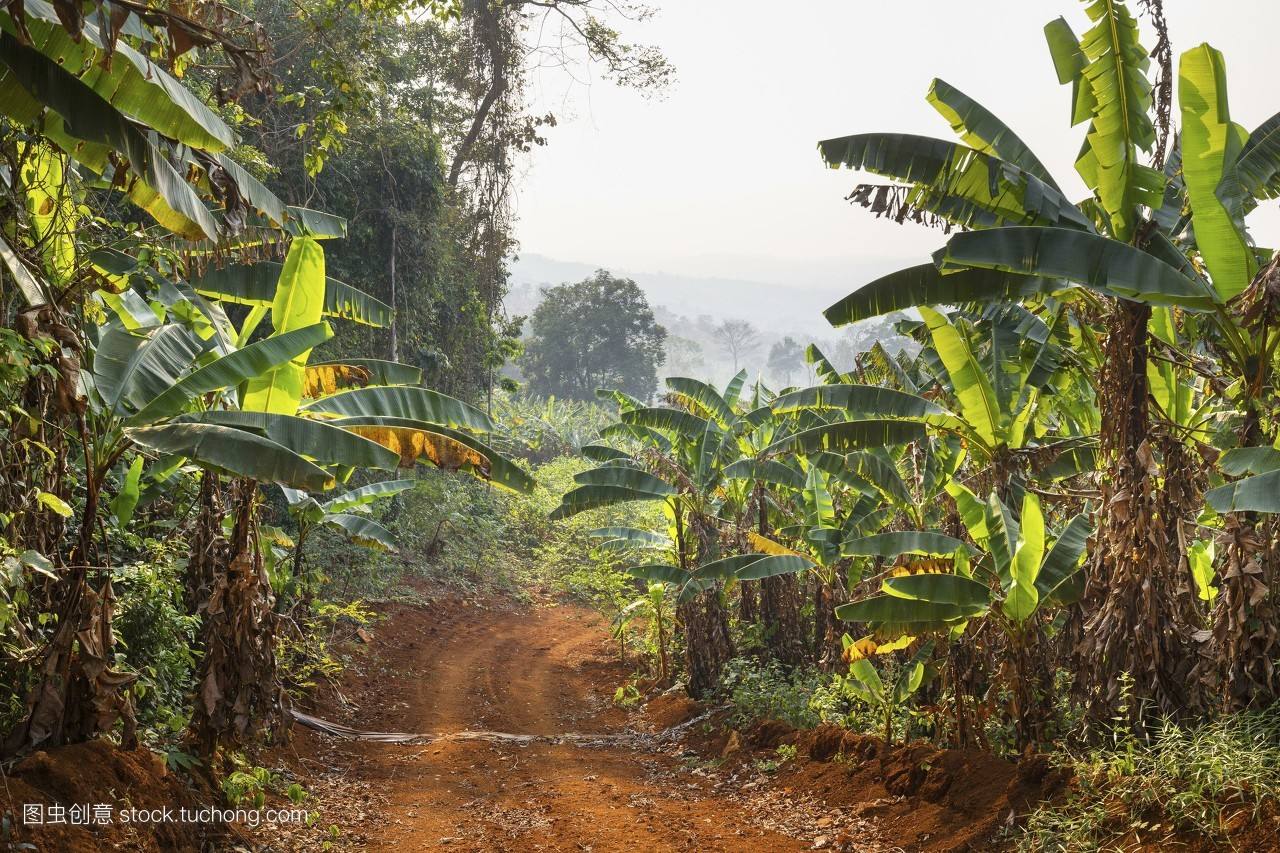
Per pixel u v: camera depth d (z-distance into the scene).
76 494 7.59
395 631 18.94
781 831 7.98
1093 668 7.30
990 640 8.74
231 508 8.85
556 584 26.36
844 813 8.24
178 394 5.98
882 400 9.70
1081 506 11.02
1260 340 7.01
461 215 27.91
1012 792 7.12
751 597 15.10
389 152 22.19
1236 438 8.45
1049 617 9.21
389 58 22.69
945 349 8.87
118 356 6.46
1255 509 5.96
